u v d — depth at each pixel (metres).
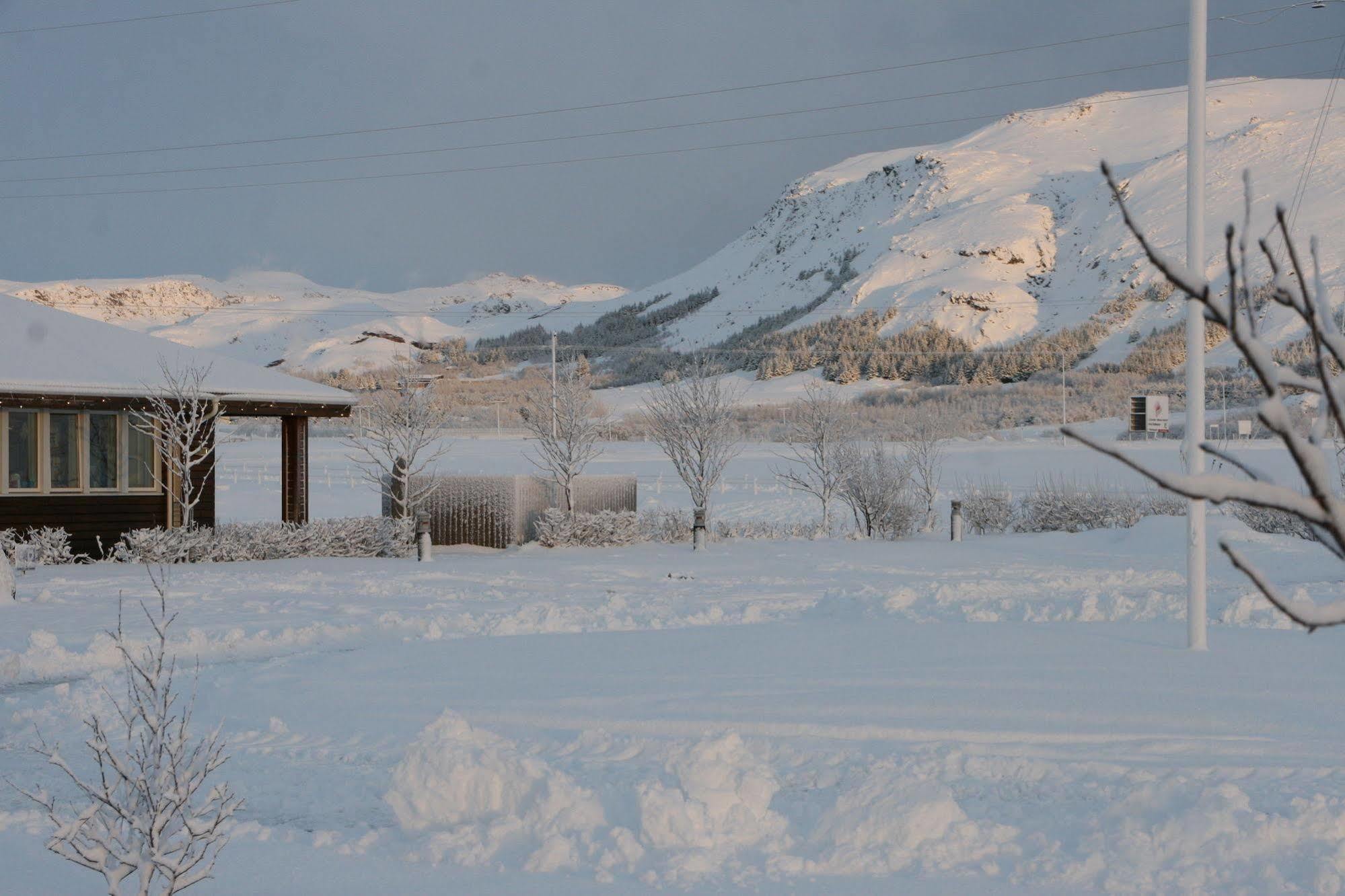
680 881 5.95
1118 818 6.66
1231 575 22.08
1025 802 7.25
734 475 56.69
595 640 13.49
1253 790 7.28
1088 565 24.22
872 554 26.81
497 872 6.16
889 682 10.61
